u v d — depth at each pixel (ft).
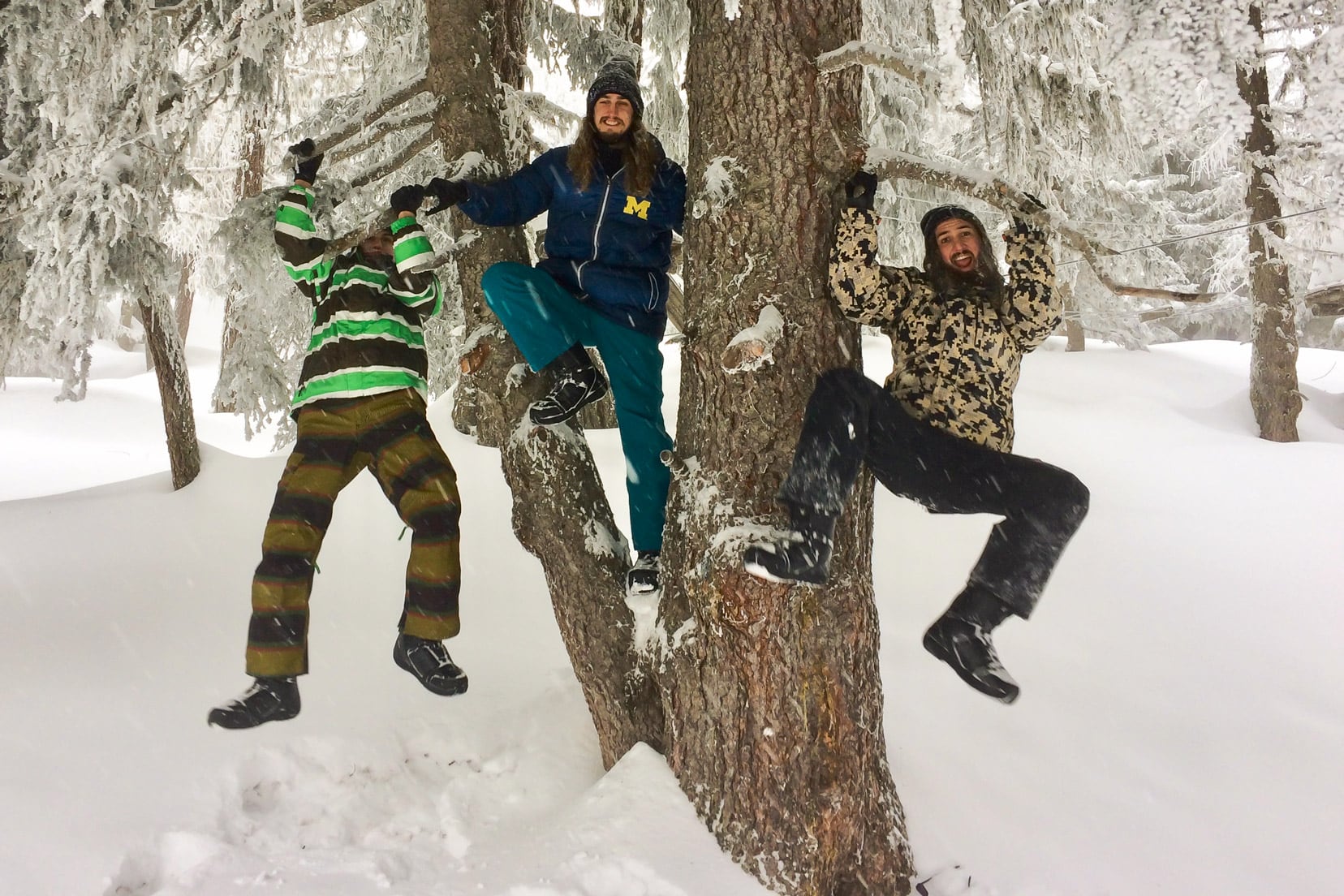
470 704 13.79
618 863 9.05
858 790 9.47
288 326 26.43
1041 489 8.12
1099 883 10.56
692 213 9.75
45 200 14.55
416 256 9.13
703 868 9.14
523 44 16.30
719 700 9.53
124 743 11.80
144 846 10.12
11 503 21.16
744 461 9.25
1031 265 8.80
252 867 9.78
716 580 9.10
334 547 18.72
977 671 8.26
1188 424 34.81
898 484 8.55
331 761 12.10
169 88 15.74
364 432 9.59
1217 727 13.97
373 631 15.80
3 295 16.70
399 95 12.80
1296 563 20.39
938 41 7.99
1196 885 10.65
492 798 11.58
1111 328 46.44
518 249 11.56
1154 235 39.83
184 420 21.17
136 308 26.21
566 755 12.28
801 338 9.21
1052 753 13.07
